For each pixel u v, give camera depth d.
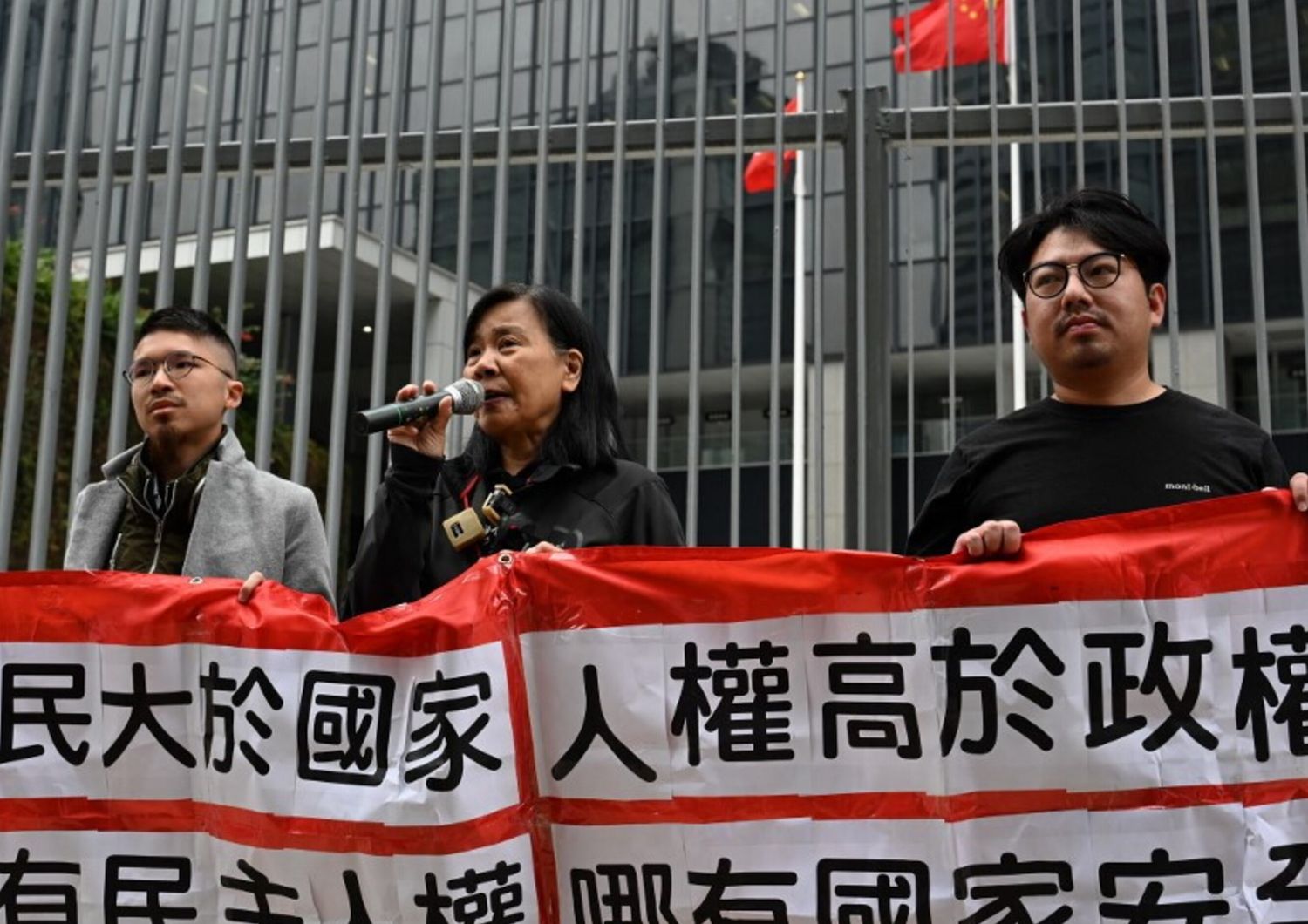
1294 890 2.24
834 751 2.36
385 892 2.39
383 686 2.47
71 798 2.52
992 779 2.32
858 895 2.30
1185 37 9.38
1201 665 2.32
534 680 2.44
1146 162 10.66
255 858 2.45
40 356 7.79
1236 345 7.93
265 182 11.25
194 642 2.56
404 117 5.38
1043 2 9.61
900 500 7.59
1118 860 2.27
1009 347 8.97
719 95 10.70
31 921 2.49
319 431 10.22
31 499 7.41
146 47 4.80
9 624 2.58
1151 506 2.50
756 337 11.46
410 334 9.51
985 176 10.30
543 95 4.52
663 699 2.41
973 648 2.36
